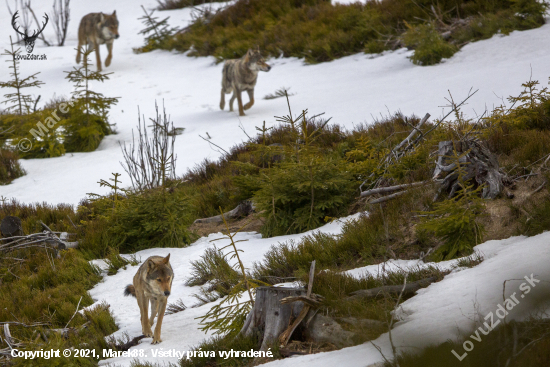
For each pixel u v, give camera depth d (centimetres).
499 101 1122
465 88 1288
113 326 599
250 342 448
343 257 620
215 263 712
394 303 430
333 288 457
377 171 808
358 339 385
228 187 1034
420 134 841
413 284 462
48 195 1191
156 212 879
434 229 554
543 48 1464
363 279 484
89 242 875
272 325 441
